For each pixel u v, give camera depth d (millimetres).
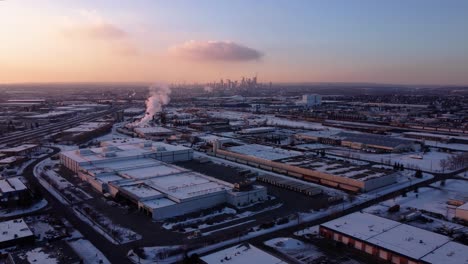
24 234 56250
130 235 59406
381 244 52781
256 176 97625
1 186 82125
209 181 83875
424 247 51656
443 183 89812
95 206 73375
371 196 81125
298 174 98000
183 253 53000
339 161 107562
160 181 83188
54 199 77938
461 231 61375
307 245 56500
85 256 52219
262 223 64938
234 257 49000
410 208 72938
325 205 74688
